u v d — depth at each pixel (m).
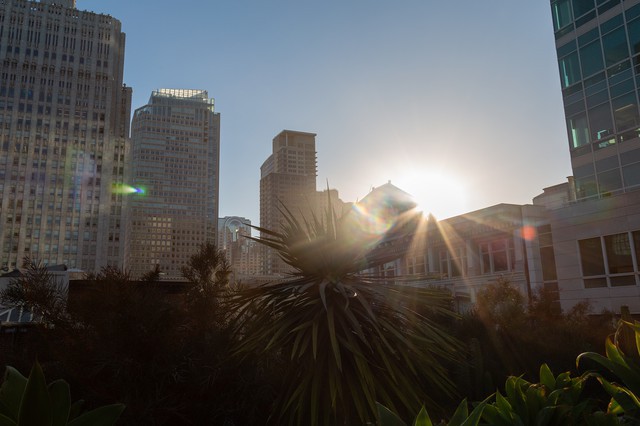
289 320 5.52
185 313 5.82
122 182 148.50
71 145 139.75
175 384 5.24
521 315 10.12
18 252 128.38
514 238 26.36
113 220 144.12
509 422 3.29
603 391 7.46
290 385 5.40
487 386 6.71
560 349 8.36
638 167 24.08
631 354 3.76
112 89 150.50
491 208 27.80
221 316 6.04
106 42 150.50
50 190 135.12
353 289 5.52
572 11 28.73
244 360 5.59
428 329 5.70
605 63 26.30
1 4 138.00
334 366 5.08
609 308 21.62
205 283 6.14
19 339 5.78
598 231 22.53
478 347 7.03
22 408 2.02
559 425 3.38
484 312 9.83
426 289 6.27
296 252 5.96
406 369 5.58
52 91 140.12
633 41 24.78
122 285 5.35
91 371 4.79
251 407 5.32
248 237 6.30
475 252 29.06
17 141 133.62
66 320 5.12
